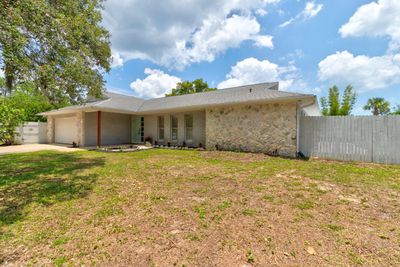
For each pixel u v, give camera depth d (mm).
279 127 9281
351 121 7801
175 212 3107
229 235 2461
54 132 16328
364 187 4309
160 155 9430
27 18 4223
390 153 7055
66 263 1977
